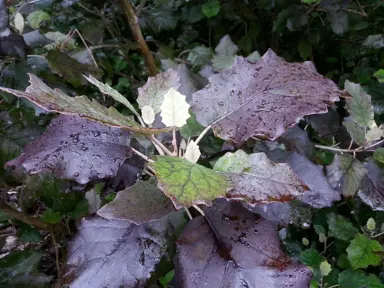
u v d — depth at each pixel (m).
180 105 0.29
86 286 0.32
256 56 0.58
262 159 0.29
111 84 0.99
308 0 0.73
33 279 0.53
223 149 0.44
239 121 0.35
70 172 0.32
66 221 0.64
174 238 0.40
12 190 0.68
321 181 0.40
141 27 0.97
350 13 0.83
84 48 0.74
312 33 0.90
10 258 0.56
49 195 0.53
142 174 0.43
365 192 0.45
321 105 0.33
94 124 0.34
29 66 0.55
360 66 0.89
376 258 0.60
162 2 0.99
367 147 0.46
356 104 0.45
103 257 0.34
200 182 0.26
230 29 1.04
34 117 0.57
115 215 0.29
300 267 0.30
